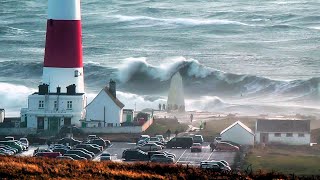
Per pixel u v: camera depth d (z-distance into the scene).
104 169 197.25
